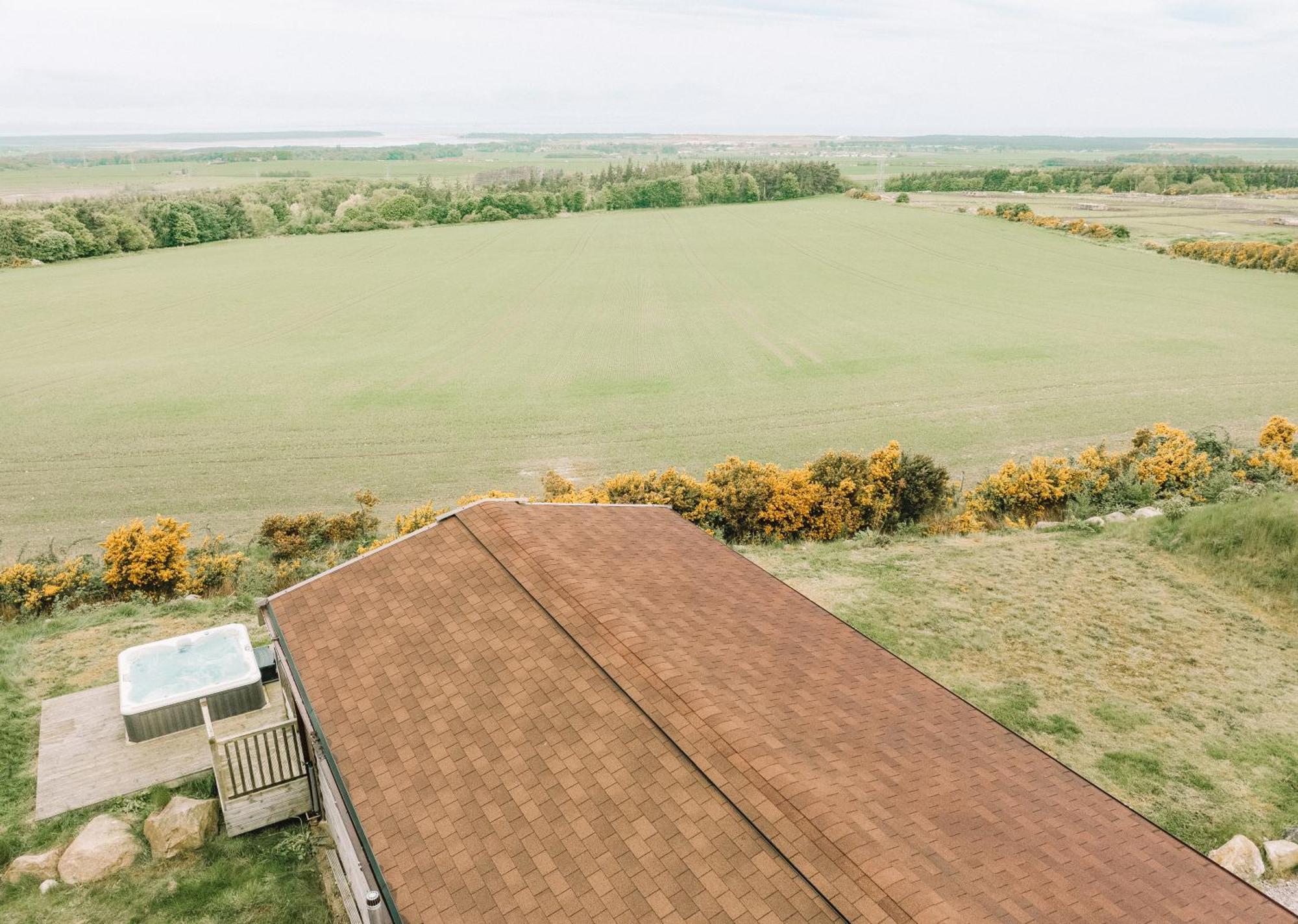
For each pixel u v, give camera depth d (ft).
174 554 68.59
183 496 105.19
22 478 111.04
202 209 361.71
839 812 23.71
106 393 150.92
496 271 289.33
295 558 79.15
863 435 127.75
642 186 476.95
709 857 23.18
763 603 41.75
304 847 34.94
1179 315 213.46
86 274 283.18
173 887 32.53
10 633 56.13
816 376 162.61
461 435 128.98
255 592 67.41
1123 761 44.34
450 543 40.91
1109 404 141.18
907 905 20.22
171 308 233.96
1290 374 157.28
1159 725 47.73
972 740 32.99
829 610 61.52
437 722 30.19
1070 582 66.33
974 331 199.52
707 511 79.61
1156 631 58.44
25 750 40.81
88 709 43.57
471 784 27.27
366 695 32.24
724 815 24.35
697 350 184.96
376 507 101.71
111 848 33.37
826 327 206.08
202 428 131.75
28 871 32.78
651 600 37.01
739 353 181.57
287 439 127.03
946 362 171.32
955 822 26.02
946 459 116.88
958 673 53.11
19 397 147.95
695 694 28.73
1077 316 214.48
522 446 124.57
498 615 35.19
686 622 35.94
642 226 400.67
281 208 414.00
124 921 30.96
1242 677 52.75
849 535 82.07
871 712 32.81
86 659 51.24
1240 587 64.18
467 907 23.16
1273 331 193.67
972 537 78.43
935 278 272.51
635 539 45.57
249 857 34.45
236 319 221.46
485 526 41.22
